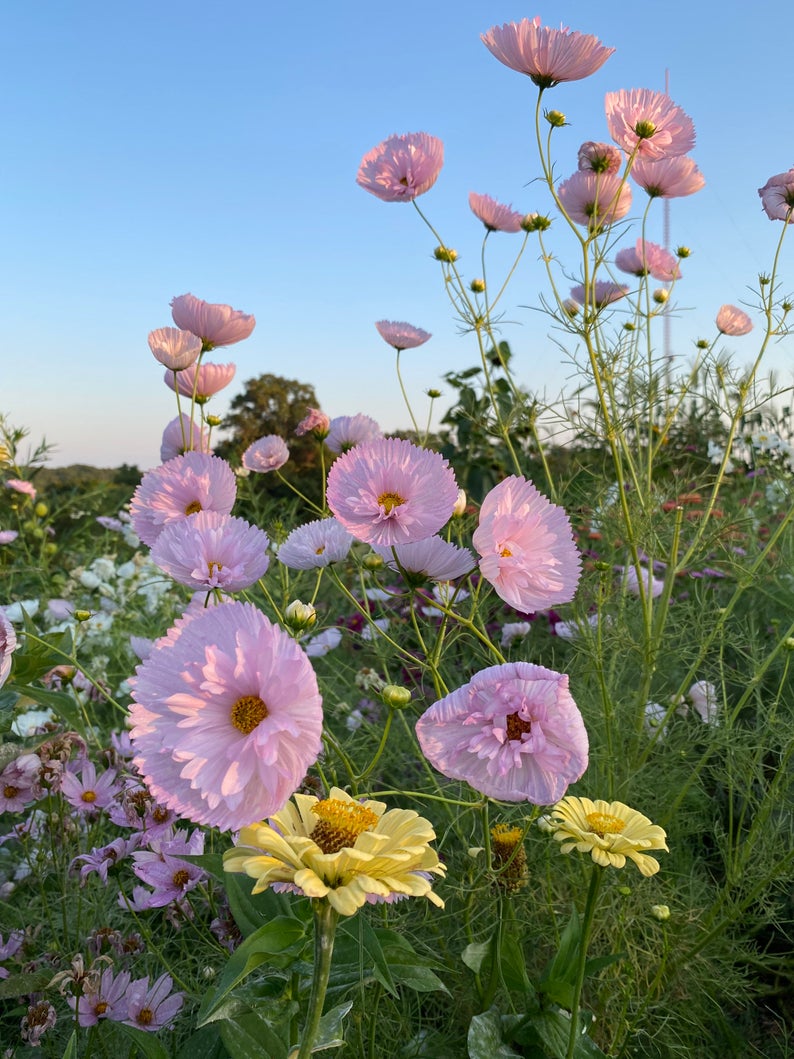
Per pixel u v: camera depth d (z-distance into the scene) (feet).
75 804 2.06
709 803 2.86
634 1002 1.99
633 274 3.18
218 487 1.90
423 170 2.60
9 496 4.83
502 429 2.87
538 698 1.27
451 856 2.19
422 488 1.57
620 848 1.30
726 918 2.07
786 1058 2.07
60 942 2.15
